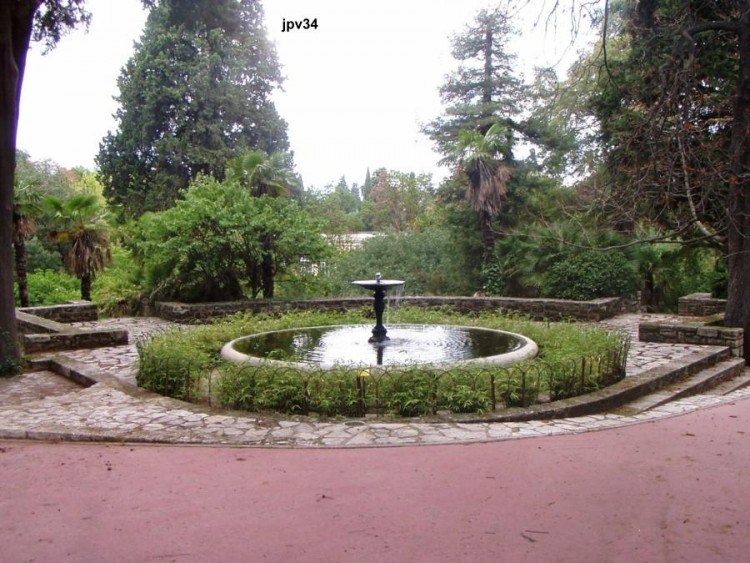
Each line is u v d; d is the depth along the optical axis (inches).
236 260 598.2
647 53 387.9
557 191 722.8
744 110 374.0
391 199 1208.8
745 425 209.8
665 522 131.1
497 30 751.1
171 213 575.5
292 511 138.2
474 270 766.5
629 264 591.5
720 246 518.3
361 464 168.9
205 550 120.3
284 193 647.8
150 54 1003.9
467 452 178.7
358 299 590.6
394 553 118.1
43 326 422.0
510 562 114.3
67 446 189.6
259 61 1097.4
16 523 134.2
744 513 135.3
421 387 225.6
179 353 275.4
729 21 372.5
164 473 163.6
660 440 191.5
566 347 304.2
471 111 777.6
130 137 1035.9
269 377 234.4
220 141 1021.8
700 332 381.7
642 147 376.8
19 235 627.2
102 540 125.2
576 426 207.3
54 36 390.6
